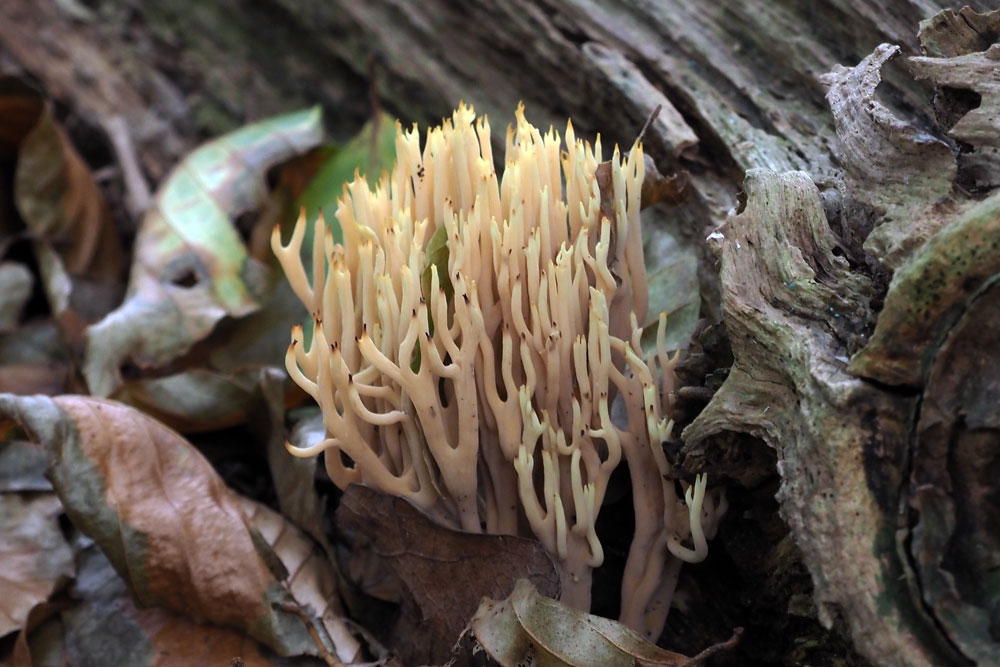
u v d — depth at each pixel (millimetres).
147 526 290
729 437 264
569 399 274
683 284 312
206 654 290
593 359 269
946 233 241
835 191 278
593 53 348
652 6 347
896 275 245
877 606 241
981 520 241
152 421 300
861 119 267
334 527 317
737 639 261
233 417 332
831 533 245
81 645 296
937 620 238
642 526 275
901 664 239
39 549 307
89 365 342
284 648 288
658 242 320
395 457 277
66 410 294
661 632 283
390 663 284
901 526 241
